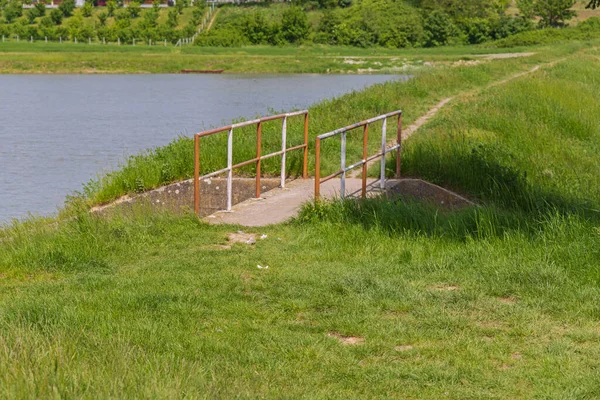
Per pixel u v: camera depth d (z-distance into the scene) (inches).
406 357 272.4
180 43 3366.1
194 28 3528.5
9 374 209.0
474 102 981.2
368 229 431.2
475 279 350.9
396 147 606.5
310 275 354.6
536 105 958.4
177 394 212.8
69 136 1091.9
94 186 609.9
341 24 3403.1
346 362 266.2
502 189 589.9
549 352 276.5
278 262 378.9
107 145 1020.5
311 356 270.1
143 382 219.8
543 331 295.3
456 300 324.8
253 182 587.8
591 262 362.9
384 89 1071.6
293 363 264.2
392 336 288.7
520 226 427.8
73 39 3452.3
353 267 368.8
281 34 3378.4
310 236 422.9
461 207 567.8
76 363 231.8
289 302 320.5
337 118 836.6
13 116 1310.3
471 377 256.5
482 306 319.0
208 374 249.3
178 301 317.4
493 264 367.6
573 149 812.0
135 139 1069.8
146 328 283.4
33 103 1526.8
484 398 243.1
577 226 413.1
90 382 213.8
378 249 396.8
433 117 898.7
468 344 281.9
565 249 378.0
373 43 3346.5
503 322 304.5
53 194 755.4
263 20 3422.7
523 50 2960.1
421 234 421.7
